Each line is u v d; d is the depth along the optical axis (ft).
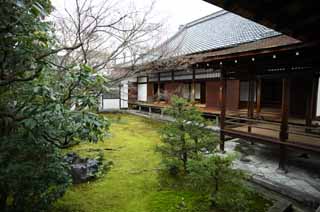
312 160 18.47
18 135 7.77
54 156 8.53
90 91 8.52
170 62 29.63
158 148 15.14
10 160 7.44
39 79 7.26
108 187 13.05
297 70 15.93
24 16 6.19
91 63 15.58
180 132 14.10
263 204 11.57
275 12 7.90
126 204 11.18
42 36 6.70
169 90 42.09
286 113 16.17
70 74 7.23
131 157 18.58
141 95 51.70
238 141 24.95
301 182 14.17
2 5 5.72
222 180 10.30
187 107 14.79
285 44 14.23
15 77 6.98
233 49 24.30
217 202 10.16
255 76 20.75
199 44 37.60
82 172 13.93
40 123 6.73
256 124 23.71
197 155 12.92
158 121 37.47
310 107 21.30
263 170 16.34
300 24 9.08
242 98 31.55
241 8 7.43
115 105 49.93
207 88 34.24
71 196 11.84
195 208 10.71
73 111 7.34
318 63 14.90
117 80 18.88
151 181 13.92
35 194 8.20
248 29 32.04
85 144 21.99
